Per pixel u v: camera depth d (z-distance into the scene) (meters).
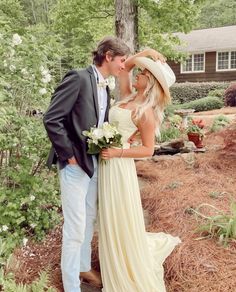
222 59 20.86
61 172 2.25
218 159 5.10
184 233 3.07
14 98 3.27
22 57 3.25
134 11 7.68
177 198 3.80
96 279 2.63
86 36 12.26
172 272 2.62
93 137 2.18
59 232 3.32
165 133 7.34
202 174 4.64
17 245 2.98
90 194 2.47
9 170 3.12
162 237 2.91
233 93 15.07
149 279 2.42
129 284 2.40
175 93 18.44
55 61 3.74
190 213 3.44
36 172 3.37
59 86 2.13
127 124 2.36
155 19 8.88
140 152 2.34
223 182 4.30
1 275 2.38
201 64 21.48
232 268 2.59
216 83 18.19
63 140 2.11
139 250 2.42
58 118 2.09
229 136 5.27
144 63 2.33
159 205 3.69
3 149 3.08
